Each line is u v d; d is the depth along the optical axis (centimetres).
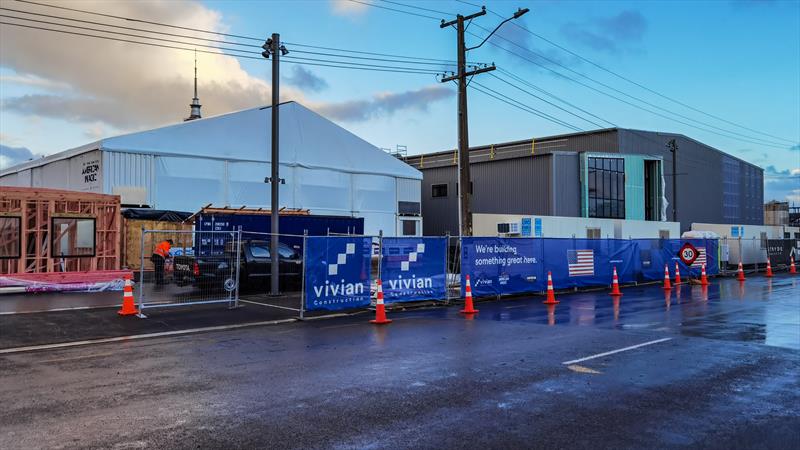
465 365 802
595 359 841
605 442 499
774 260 3441
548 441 501
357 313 1384
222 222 2261
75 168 2966
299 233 2470
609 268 2159
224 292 1582
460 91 2111
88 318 1252
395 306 1509
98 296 1644
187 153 2898
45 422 555
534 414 577
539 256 1881
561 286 1953
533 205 4191
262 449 482
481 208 4484
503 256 1762
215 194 2992
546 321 1251
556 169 4122
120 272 1841
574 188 4212
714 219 6250
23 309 1378
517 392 659
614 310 1452
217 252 2172
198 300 1526
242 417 569
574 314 1373
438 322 1244
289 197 3288
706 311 1423
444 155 5784
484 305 1579
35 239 1820
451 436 513
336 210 3497
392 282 1473
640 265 2312
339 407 602
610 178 4391
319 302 1323
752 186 6975
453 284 1723
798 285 2250
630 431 527
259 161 3162
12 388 684
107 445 492
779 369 776
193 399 634
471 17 2127
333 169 3484
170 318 1267
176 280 1667
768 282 2419
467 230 2047
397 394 653
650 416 571
